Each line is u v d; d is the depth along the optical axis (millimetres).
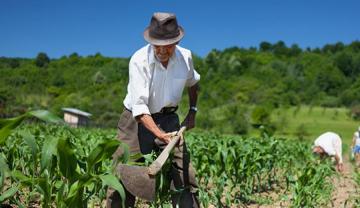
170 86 4082
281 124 51688
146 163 3928
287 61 104750
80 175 3174
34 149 3035
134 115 3924
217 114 53188
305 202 6492
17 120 2764
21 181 3162
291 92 80688
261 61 101125
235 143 8828
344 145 14406
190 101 4496
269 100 72750
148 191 3742
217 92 71500
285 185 9547
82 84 75250
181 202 4176
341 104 83125
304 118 68875
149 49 3979
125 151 3496
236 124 46688
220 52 117562
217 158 6844
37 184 3266
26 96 65250
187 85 4391
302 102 82062
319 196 6887
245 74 88938
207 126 47062
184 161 4152
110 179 3072
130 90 4188
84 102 55875
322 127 61750
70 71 85250
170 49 3854
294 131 52312
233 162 6926
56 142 3053
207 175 6945
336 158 10938
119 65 77625
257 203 7203
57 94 72250
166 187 4152
